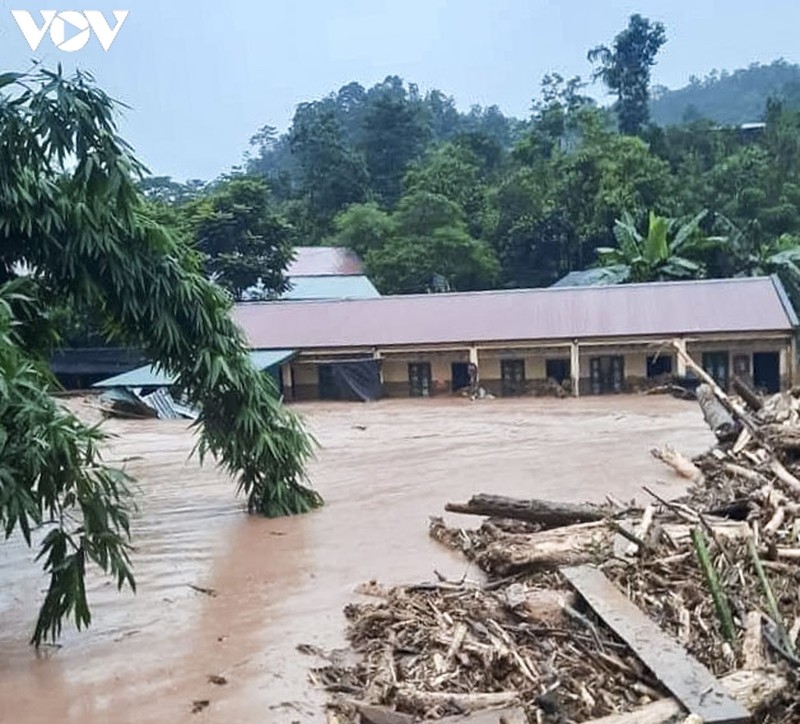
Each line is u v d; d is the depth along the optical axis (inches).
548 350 1073.5
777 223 1616.6
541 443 684.1
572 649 256.2
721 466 486.3
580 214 1715.1
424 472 572.4
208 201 1493.6
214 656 272.4
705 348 1036.5
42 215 402.0
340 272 1705.2
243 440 465.4
